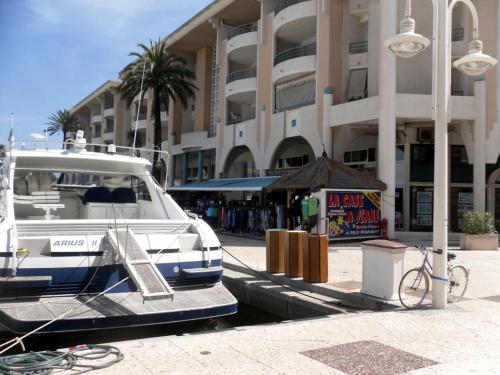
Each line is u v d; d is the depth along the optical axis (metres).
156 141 35.31
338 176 19.19
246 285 10.82
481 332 6.43
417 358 5.33
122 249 6.52
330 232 18.70
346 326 6.68
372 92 24.20
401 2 22.89
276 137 28.25
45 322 5.61
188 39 38.84
